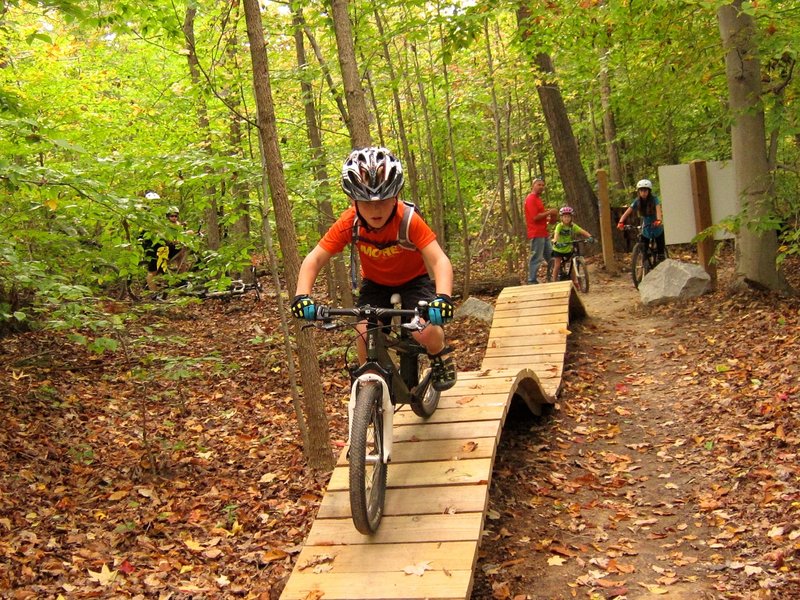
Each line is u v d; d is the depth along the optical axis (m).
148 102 12.63
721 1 7.68
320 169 10.12
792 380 6.69
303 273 3.98
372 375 3.93
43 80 9.94
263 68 5.80
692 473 5.61
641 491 5.52
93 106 11.14
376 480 4.13
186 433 7.39
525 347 8.70
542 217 13.09
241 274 15.47
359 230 4.01
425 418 5.25
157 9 6.98
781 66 9.70
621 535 4.87
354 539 4.11
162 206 6.91
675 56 9.79
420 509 4.25
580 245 17.45
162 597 4.34
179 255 10.44
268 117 5.87
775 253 9.94
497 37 16.17
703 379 7.60
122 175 7.98
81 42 12.16
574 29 10.59
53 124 8.80
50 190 6.09
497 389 5.71
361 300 4.40
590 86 15.84
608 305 12.11
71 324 6.44
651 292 11.29
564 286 10.22
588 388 8.12
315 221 12.74
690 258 15.31
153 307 7.96
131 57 13.62
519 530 5.06
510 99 15.81
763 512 4.72
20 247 7.45
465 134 18.14
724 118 9.98
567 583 4.30
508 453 6.53
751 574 4.07
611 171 18.14
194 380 9.12
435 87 14.79
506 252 14.91
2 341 9.38
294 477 6.27
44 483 5.86
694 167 10.93
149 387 8.71
